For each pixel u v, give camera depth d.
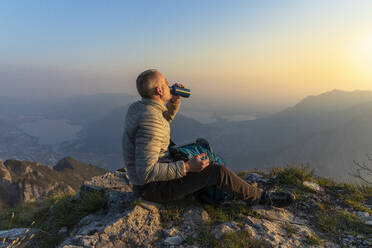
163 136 2.89
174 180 3.12
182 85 3.55
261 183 5.09
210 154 3.52
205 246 2.84
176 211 3.48
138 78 2.98
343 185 5.15
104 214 4.09
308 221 3.58
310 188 4.61
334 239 3.16
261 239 2.96
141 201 3.54
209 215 3.49
